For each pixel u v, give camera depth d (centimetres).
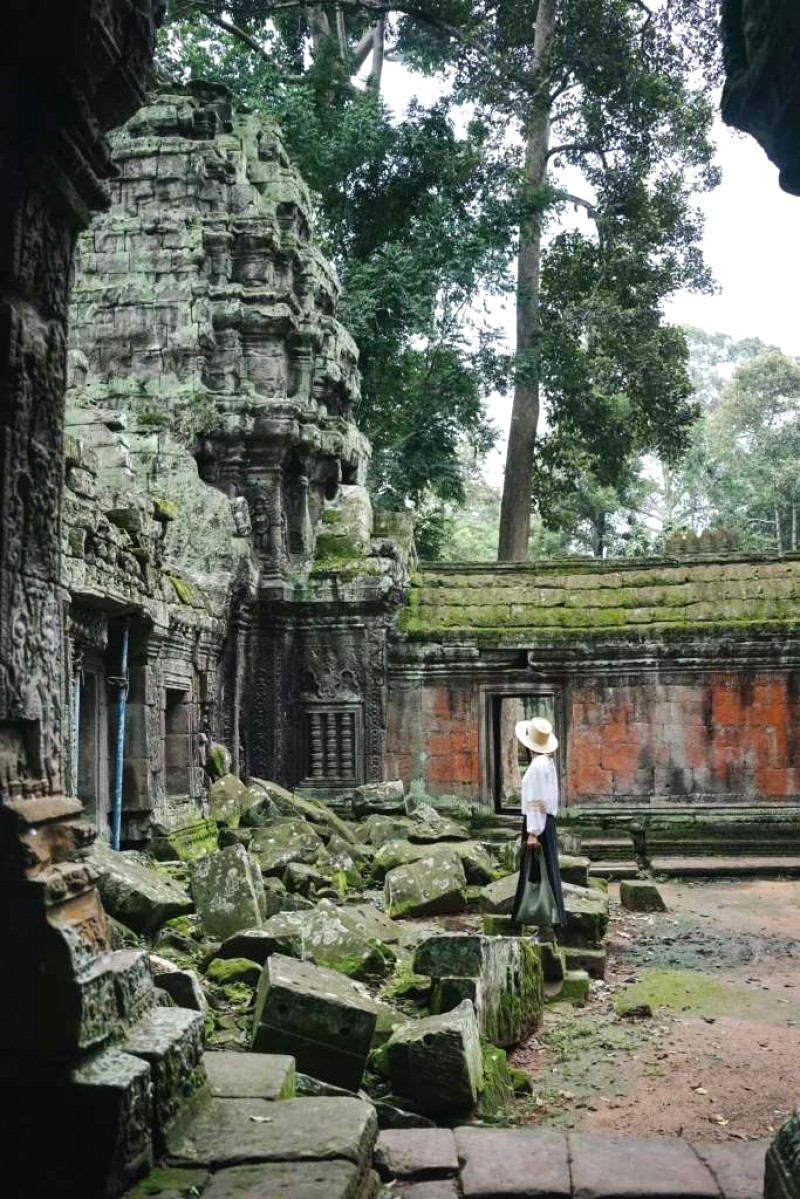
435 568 2081
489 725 1909
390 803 1745
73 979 411
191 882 954
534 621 1900
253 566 1841
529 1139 543
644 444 3306
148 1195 397
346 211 2800
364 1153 453
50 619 481
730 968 1011
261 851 1326
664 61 2792
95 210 522
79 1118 397
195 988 638
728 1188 483
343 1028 619
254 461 1930
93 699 1160
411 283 2541
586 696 1875
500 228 2681
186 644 1441
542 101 2817
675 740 1847
